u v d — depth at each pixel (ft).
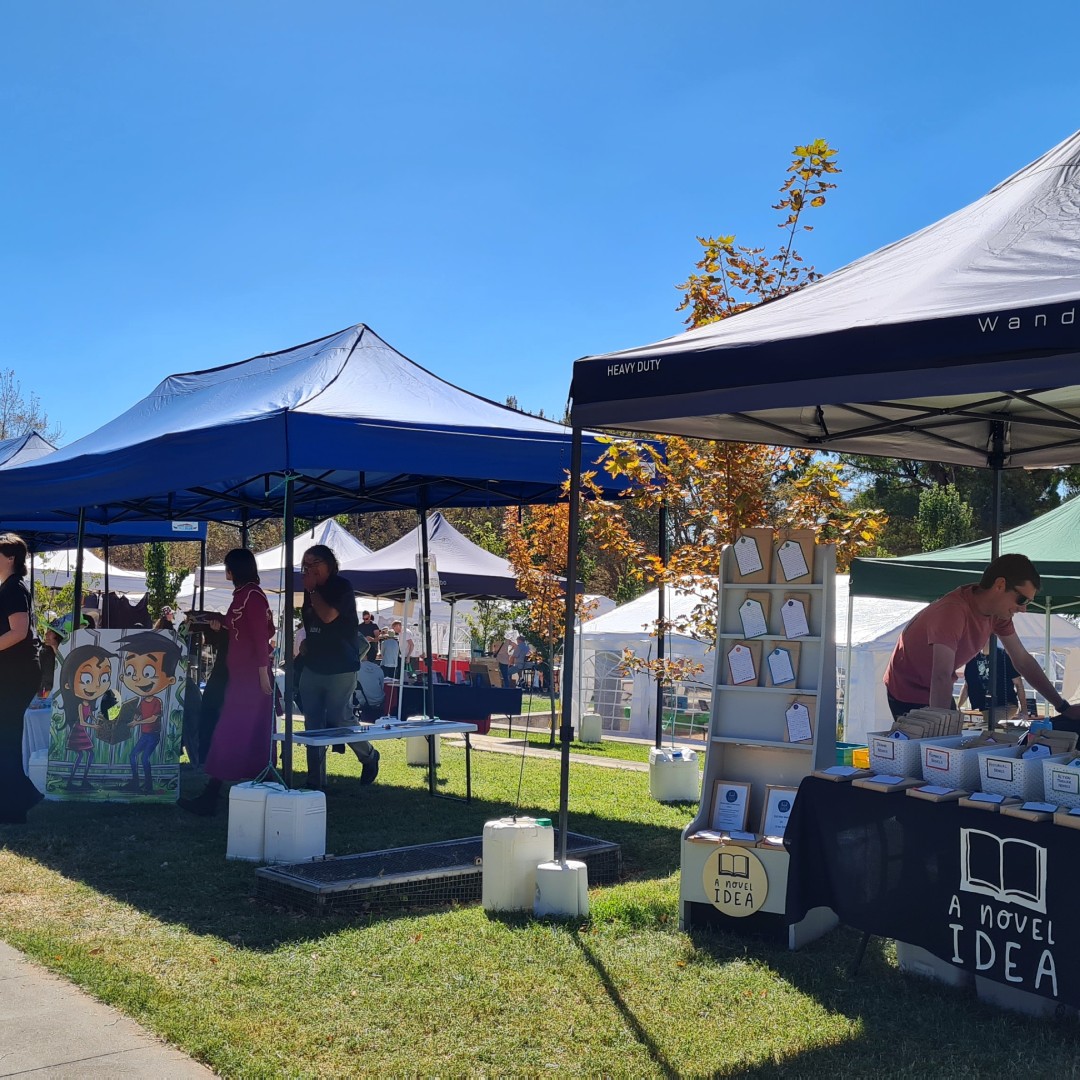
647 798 31.68
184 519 45.39
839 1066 12.21
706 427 20.13
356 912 17.85
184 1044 12.34
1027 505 79.87
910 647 18.43
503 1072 11.85
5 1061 11.78
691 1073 11.96
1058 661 49.03
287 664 22.08
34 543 52.65
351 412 22.88
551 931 16.79
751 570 18.28
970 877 13.38
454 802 29.40
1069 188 15.24
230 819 21.40
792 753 17.87
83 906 17.87
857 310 14.49
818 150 26.17
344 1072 11.72
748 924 17.08
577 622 57.67
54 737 26.37
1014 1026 13.56
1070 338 11.35
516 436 24.47
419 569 34.22
